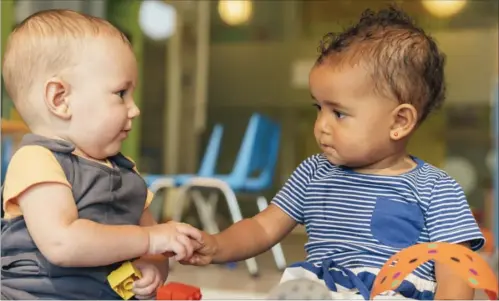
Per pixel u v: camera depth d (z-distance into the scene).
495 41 4.37
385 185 0.92
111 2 3.54
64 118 0.76
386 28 0.94
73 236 0.69
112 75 0.77
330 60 0.91
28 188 0.71
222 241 0.91
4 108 1.71
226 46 4.87
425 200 0.89
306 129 4.63
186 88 4.64
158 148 4.36
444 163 4.25
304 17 4.73
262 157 2.72
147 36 4.21
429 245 0.74
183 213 3.07
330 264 0.86
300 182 1.00
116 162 0.82
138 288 0.76
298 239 2.39
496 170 2.49
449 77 4.38
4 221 0.75
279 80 4.73
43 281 0.73
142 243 0.73
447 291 0.78
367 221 0.90
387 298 0.73
